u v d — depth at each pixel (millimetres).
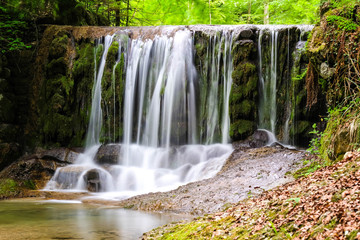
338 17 8445
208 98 14703
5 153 14570
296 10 21469
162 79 15031
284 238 4387
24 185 13102
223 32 14664
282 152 11312
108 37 16203
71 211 9266
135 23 24734
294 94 13422
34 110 16047
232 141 13906
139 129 15242
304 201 5031
